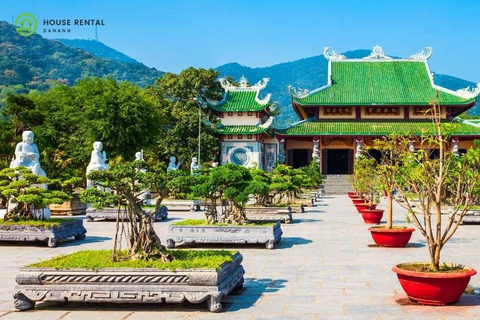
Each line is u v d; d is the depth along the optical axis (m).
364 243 22.34
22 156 28.02
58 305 11.98
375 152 83.94
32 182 23.02
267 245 20.77
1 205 38.47
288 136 82.88
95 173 12.54
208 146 76.44
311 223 31.09
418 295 11.78
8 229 21.69
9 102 48.69
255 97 81.69
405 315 10.93
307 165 86.19
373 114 83.94
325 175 80.94
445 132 13.16
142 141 61.03
